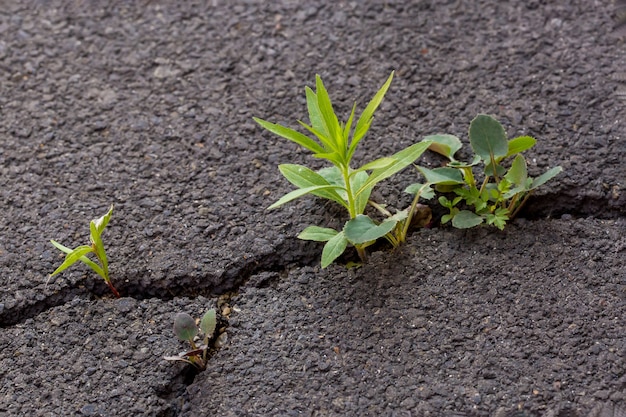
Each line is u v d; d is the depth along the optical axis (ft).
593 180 3.40
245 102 3.64
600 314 3.19
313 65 3.71
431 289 3.25
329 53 3.74
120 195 3.46
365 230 3.19
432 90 3.63
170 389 3.16
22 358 3.21
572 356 3.13
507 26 3.76
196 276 3.31
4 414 3.12
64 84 3.71
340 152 3.19
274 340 3.20
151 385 3.15
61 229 3.41
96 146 3.57
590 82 3.60
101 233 3.39
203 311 3.27
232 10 3.87
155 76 3.72
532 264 3.28
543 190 3.38
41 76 3.73
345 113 3.59
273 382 3.14
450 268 3.28
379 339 3.18
